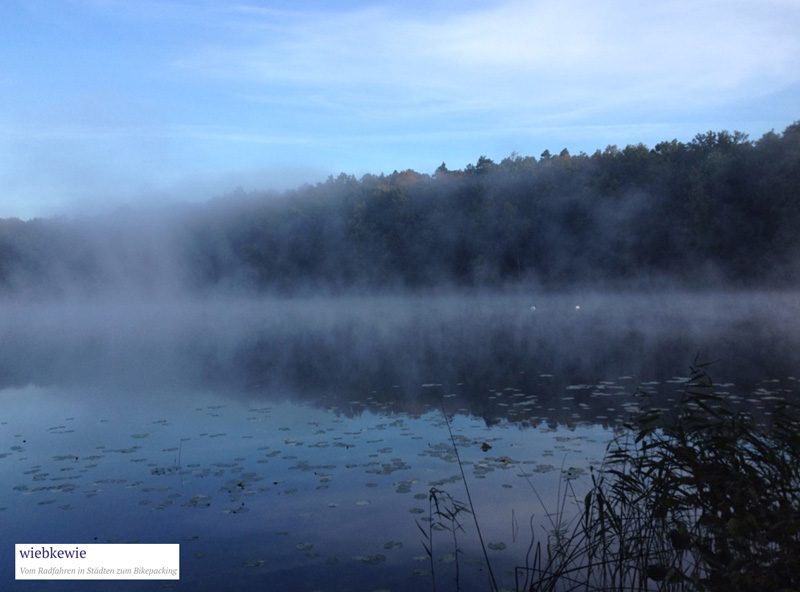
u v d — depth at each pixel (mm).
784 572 3764
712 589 3965
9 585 4801
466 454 7836
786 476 4516
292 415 10781
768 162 49344
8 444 9180
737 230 50312
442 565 4848
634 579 4449
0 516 6137
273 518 5895
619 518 4949
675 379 12828
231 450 8461
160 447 8766
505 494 6289
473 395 12125
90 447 8875
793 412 8445
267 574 4785
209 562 5016
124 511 6195
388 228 78000
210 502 6375
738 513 4254
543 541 5203
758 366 14117
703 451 4828
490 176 74562
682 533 4477
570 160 70500
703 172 54562
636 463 5242
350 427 9672
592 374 14148
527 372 14883
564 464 7227
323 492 6570
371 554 5074
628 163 62188
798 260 46375
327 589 4516
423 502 6180
